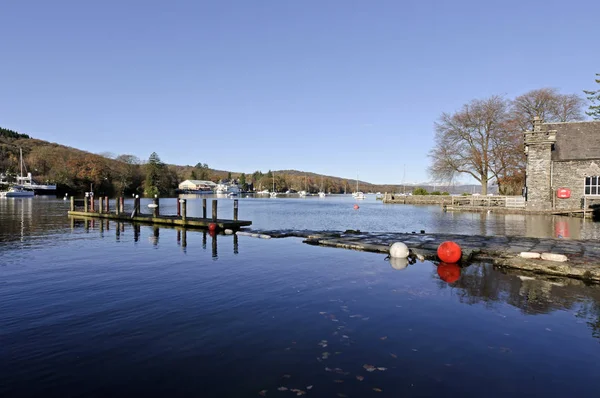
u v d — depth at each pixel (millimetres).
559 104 51312
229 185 178875
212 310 6523
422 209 48719
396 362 4602
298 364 4531
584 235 18234
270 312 6414
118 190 105562
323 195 140000
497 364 4574
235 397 3818
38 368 4449
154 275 9203
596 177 33000
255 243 14703
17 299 7203
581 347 5066
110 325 5824
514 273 9406
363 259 11250
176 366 4488
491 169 51188
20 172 100000
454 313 6391
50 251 12898
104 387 4027
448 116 54000
